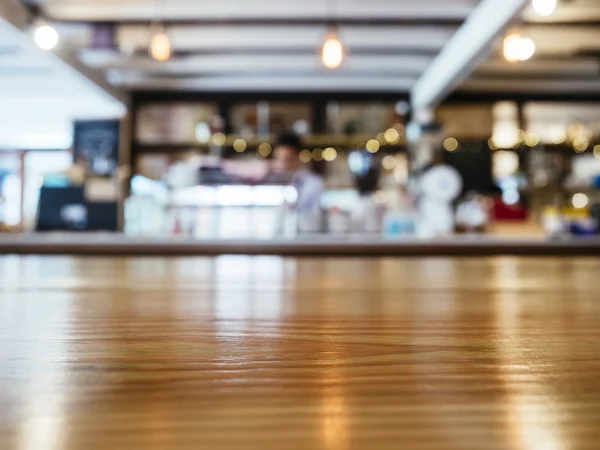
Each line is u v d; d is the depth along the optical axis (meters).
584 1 4.99
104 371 0.17
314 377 0.16
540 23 5.56
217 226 5.92
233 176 5.39
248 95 7.87
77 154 7.71
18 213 7.79
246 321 0.29
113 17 5.53
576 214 6.25
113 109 8.14
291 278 0.62
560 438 0.11
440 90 6.57
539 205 7.40
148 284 0.53
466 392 0.15
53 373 0.17
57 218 5.46
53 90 7.57
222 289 0.48
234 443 0.10
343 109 7.95
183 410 0.13
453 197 6.81
